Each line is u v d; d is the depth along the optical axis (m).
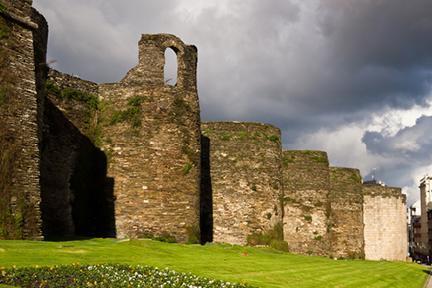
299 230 43.28
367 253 54.97
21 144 22.39
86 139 31.44
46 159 29.02
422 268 48.34
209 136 38.41
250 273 23.72
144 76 31.92
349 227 49.34
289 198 43.66
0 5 22.67
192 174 31.97
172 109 31.73
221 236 37.28
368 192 56.03
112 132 31.44
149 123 31.27
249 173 38.25
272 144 39.59
